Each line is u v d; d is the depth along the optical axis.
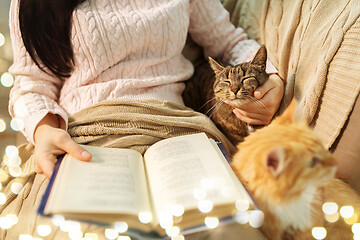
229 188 0.57
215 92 1.19
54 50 0.91
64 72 0.96
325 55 0.83
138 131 0.80
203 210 0.52
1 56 1.24
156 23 0.94
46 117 0.86
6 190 0.84
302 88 0.94
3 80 0.98
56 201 0.52
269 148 0.56
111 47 0.90
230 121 1.15
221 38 1.22
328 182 0.63
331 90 0.81
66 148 0.70
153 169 0.66
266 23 1.12
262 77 1.06
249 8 1.21
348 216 0.57
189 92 1.33
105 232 0.58
